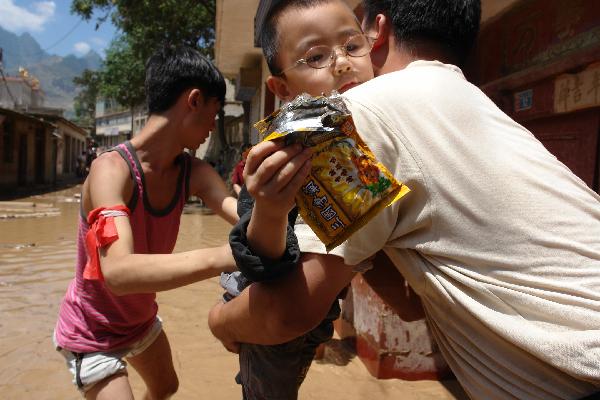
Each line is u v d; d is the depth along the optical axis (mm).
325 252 1142
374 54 1456
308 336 1451
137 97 22094
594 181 3301
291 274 1146
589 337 1021
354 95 1191
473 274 1115
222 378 3275
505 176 1128
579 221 1150
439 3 1324
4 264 6477
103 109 56406
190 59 1961
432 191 1121
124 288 1583
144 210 1969
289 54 1451
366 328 3500
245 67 13430
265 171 958
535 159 1194
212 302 4895
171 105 1956
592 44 3207
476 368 1160
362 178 1014
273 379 1412
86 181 1950
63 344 2004
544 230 1116
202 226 10680
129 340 2061
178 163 2131
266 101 11273
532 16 3930
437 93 1174
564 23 3525
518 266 1098
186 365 3459
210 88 1990
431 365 3295
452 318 1199
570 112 3490
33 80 41250
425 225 1146
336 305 1520
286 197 978
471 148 1132
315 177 1020
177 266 1536
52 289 5312
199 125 1997
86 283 1979
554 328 1069
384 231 1146
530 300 1076
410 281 1242
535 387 1083
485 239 1114
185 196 2168
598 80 3168
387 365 3289
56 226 10078
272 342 1228
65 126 30266
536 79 3758
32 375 3262
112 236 1639
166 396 2359
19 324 4203
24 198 16391
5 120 17719
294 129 953
